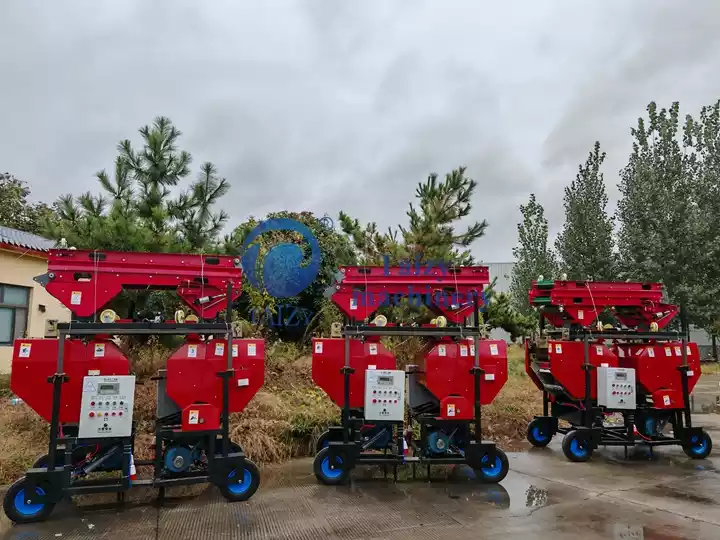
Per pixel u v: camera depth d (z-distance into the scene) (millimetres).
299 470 6219
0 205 21094
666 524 4555
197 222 9141
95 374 4812
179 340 8797
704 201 20562
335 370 5816
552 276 20109
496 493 5469
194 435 4984
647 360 7445
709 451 7266
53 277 4871
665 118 19719
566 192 20422
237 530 4359
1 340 10469
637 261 19438
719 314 19484
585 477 6184
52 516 4652
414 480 5887
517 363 13516
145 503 5004
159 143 9172
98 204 9016
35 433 6332
